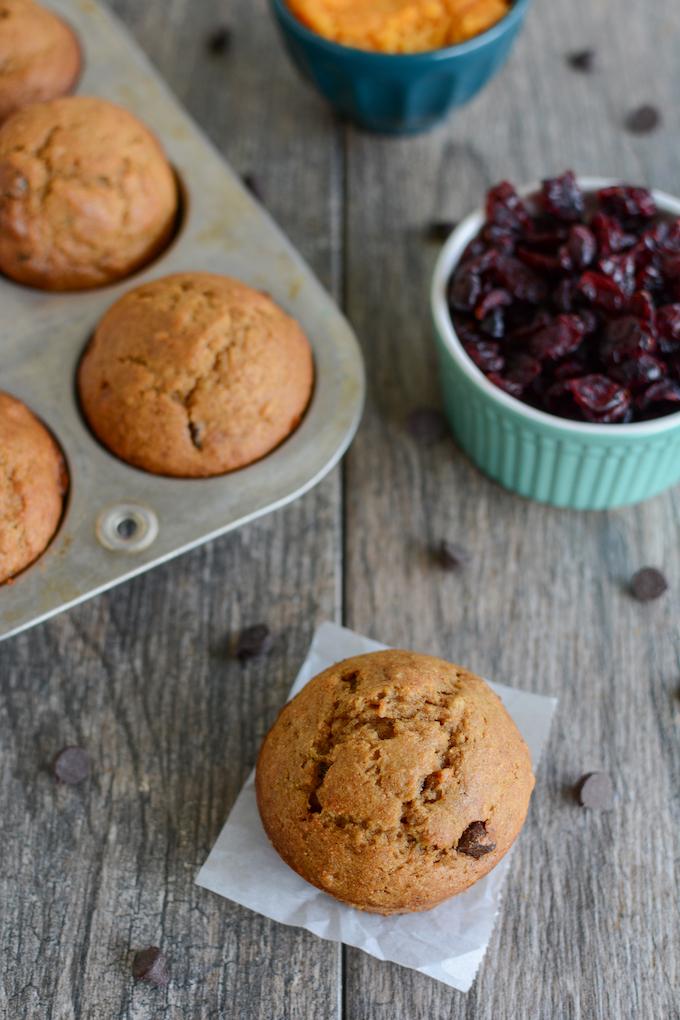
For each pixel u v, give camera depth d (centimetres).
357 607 50
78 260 52
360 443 53
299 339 50
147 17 65
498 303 50
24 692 48
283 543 51
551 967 44
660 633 49
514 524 51
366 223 58
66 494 48
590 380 48
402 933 43
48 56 56
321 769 43
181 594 50
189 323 48
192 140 56
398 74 55
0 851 46
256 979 44
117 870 45
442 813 42
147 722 48
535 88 62
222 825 46
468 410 50
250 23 65
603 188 52
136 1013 43
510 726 44
